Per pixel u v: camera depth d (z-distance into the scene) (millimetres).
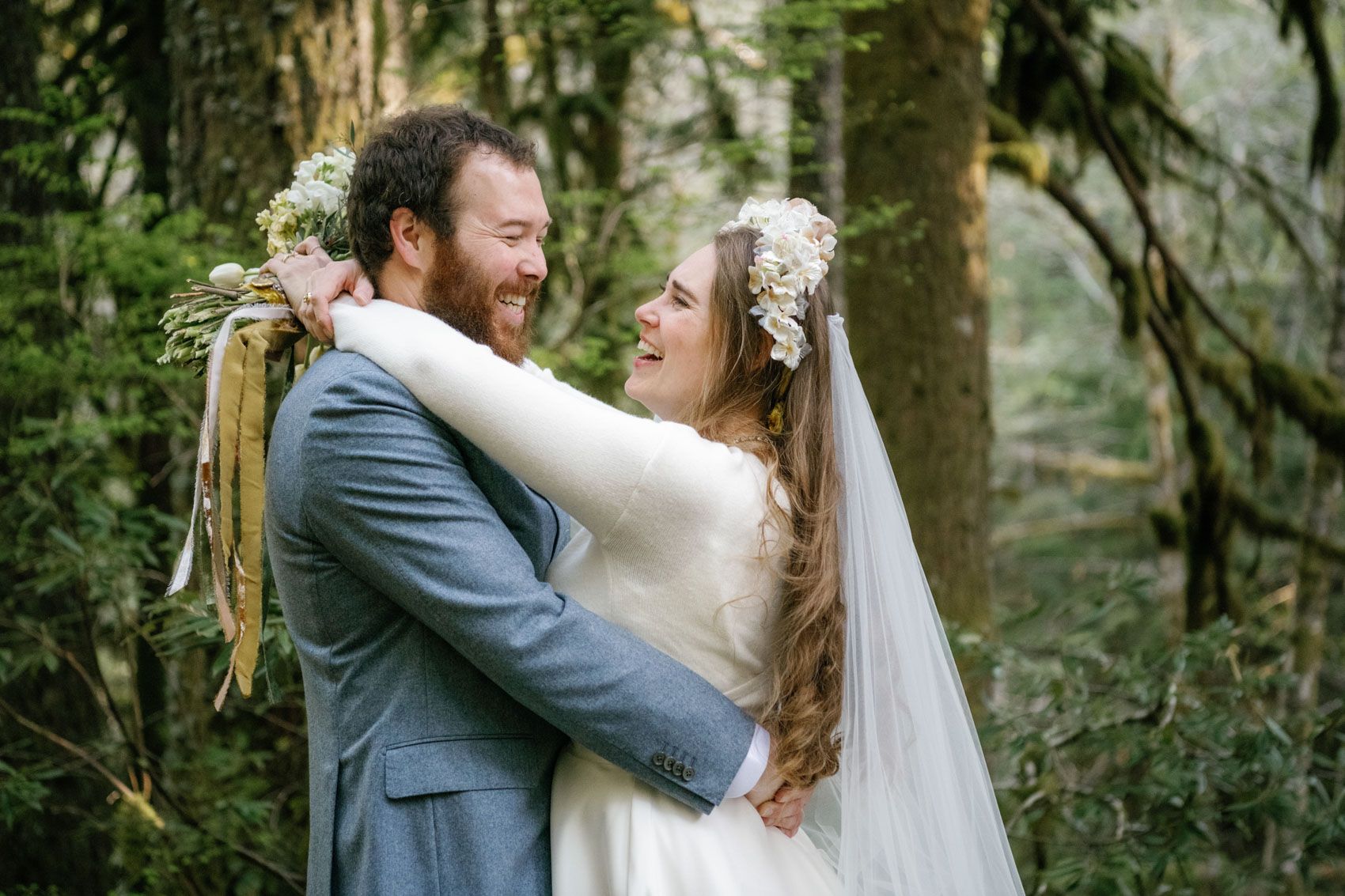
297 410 1857
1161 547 7117
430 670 1847
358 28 3676
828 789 2352
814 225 2070
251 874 3404
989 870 2098
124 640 3455
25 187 4254
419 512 1783
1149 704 3637
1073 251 13195
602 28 6062
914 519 5020
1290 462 10852
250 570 1899
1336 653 7082
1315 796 3496
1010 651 3766
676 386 2084
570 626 1798
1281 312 11500
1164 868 3307
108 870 4164
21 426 3715
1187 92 11961
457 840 1815
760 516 1923
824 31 5234
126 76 5539
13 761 3979
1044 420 13391
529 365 2180
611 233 5199
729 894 1838
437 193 1918
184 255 3590
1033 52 6254
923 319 5031
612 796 1915
